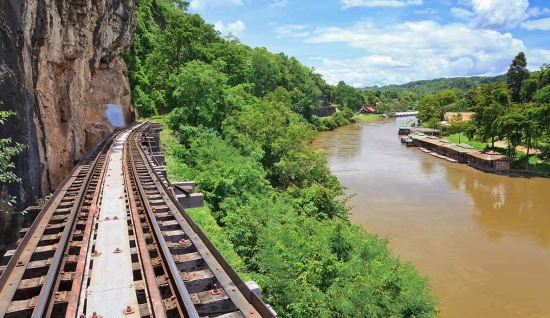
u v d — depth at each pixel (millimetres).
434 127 99375
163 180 16406
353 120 140500
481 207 37094
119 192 13977
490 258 26000
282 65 114250
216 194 23266
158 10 85312
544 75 87062
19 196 12672
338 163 58625
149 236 9305
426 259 25781
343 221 26125
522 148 63375
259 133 39938
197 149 32969
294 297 13930
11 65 12758
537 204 38156
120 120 41188
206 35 78250
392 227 31484
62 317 6250
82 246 8250
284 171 35531
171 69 58906
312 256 15516
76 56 23156
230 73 70062
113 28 37000
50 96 18688
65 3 21000
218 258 7504
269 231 17969
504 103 70000
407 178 48938
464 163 59656
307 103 104188
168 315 6035
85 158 21922
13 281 6734
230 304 6180
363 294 13656
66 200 12812
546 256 26281
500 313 19844
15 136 12773
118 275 7180
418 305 14539
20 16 13469
